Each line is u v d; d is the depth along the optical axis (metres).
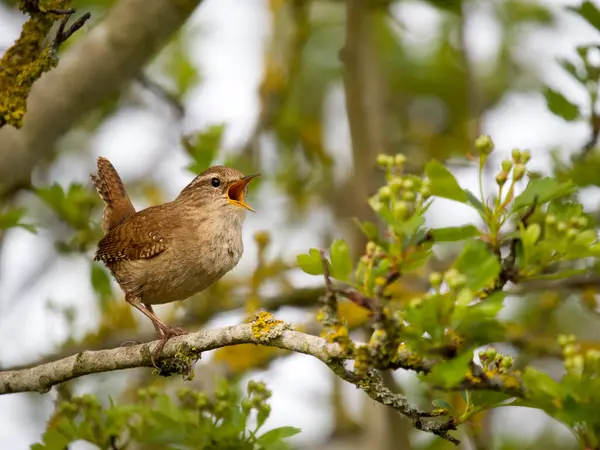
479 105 12.77
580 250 5.61
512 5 15.41
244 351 11.46
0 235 11.39
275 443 7.66
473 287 5.38
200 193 9.86
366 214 11.98
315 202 14.38
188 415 7.98
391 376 10.49
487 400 5.94
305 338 6.41
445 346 5.38
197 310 12.27
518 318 13.47
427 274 11.98
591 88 10.50
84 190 11.84
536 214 7.98
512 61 15.47
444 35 15.52
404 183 5.52
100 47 10.77
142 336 11.79
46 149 10.86
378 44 14.70
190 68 14.51
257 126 13.43
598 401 5.34
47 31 8.36
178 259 9.52
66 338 11.62
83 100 10.83
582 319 14.49
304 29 13.82
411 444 11.41
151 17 10.78
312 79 16.17
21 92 8.19
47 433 8.03
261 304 12.18
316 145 14.38
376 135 12.45
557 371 12.77
